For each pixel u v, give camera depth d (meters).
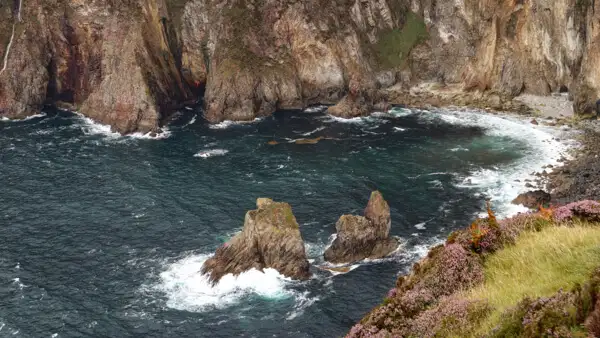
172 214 72.75
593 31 100.50
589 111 102.31
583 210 23.44
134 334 51.12
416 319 19.33
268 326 52.12
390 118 111.81
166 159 91.50
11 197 77.31
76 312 54.00
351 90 114.69
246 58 117.81
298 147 96.75
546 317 13.13
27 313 53.78
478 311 17.58
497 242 22.77
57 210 73.81
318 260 62.56
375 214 63.09
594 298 12.41
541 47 112.94
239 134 104.19
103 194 78.56
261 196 77.62
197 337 50.78
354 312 53.69
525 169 85.00
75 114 116.88
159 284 58.50
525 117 107.56
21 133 103.81
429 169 86.25
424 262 23.38
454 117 110.81
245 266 59.72
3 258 62.78
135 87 106.62
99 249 64.81
